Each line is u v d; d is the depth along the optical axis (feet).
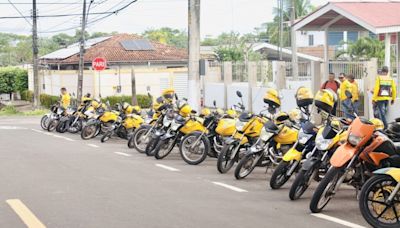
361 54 137.08
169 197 32.58
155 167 44.16
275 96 39.06
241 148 40.81
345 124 30.09
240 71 95.09
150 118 54.70
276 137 36.76
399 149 28.32
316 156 30.81
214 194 33.53
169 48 180.96
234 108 47.24
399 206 25.66
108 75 137.39
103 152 53.83
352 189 34.68
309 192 33.86
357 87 60.23
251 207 29.96
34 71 141.69
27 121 107.55
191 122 47.19
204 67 70.28
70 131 75.36
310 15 79.30
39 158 49.37
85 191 34.19
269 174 40.57
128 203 30.86
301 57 171.94
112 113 64.75
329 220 27.20
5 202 31.17
